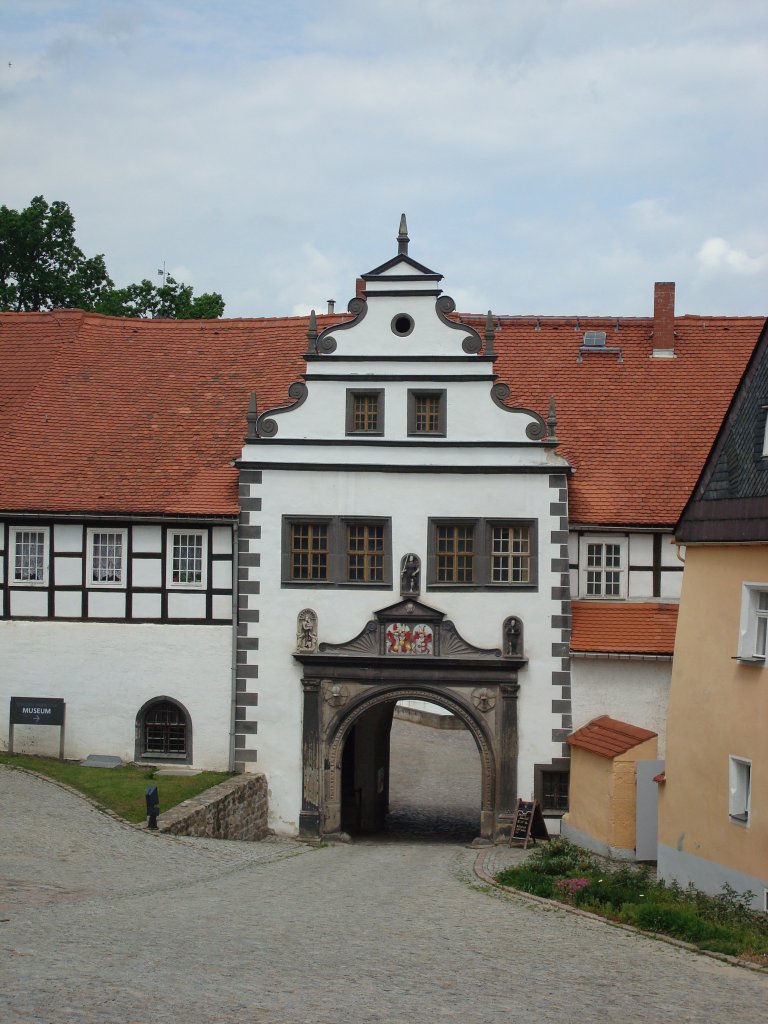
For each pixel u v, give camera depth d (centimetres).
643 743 2953
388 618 3331
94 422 3709
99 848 2569
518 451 3350
